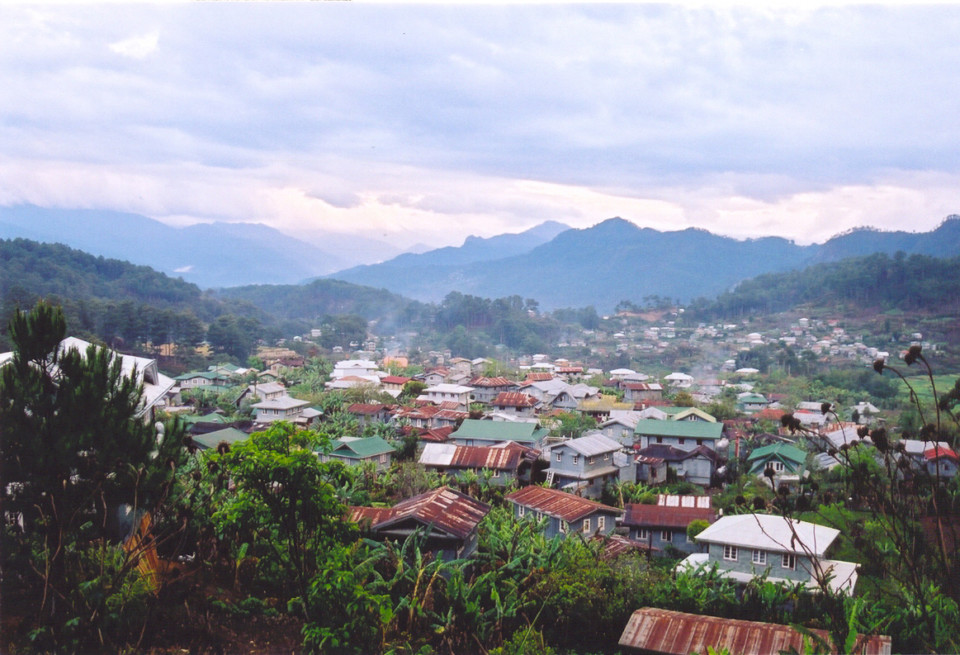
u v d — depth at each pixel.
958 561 10.24
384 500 40.66
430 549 26.61
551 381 94.00
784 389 92.38
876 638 18.75
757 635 20.02
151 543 16.44
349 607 17.94
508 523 31.42
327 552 18.70
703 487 52.03
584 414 80.38
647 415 68.94
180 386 98.12
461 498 30.44
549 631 23.91
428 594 22.50
